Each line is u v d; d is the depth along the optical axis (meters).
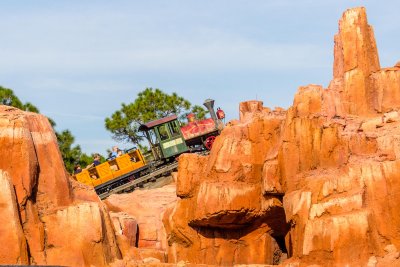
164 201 106.19
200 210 97.25
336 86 98.44
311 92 95.62
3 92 128.62
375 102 96.81
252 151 98.75
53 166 91.69
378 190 87.44
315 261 86.62
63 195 91.38
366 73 97.69
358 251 85.31
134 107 146.00
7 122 89.75
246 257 99.25
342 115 95.62
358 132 93.31
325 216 87.62
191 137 119.94
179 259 100.00
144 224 103.12
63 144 133.75
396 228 86.44
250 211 97.19
